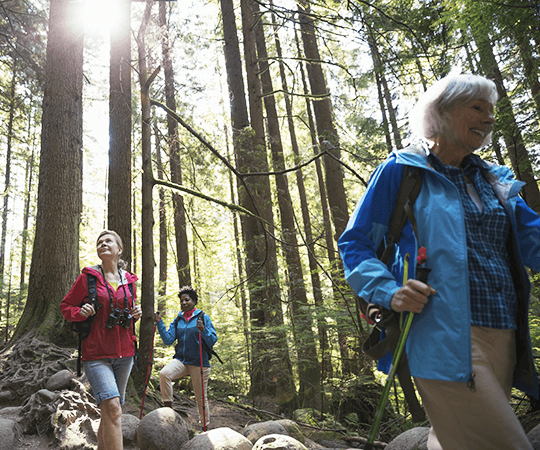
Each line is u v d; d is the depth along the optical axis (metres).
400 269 1.54
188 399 6.85
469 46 9.80
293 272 8.94
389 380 1.39
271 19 15.24
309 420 6.75
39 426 4.12
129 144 6.62
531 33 7.57
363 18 7.63
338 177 11.48
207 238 15.20
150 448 3.83
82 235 16.30
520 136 7.60
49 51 7.12
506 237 1.55
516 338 1.50
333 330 7.33
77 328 3.10
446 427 1.39
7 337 10.93
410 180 1.55
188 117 13.27
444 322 1.36
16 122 18.81
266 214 9.22
